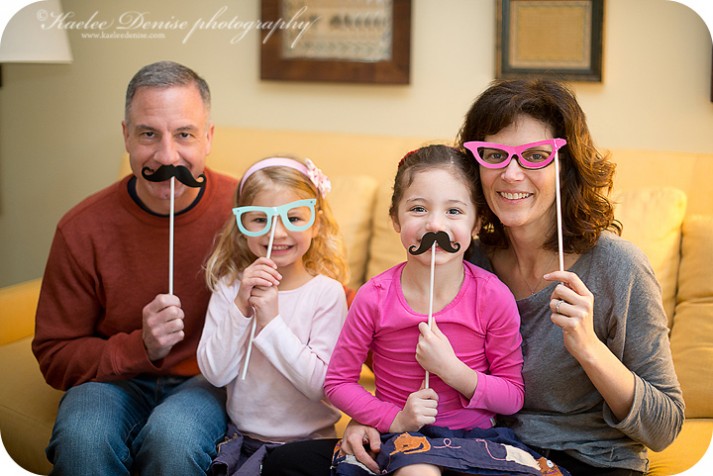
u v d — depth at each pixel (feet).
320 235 6.40
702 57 8.20
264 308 5.76
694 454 5.90
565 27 8.51
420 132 9.16
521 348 5.46
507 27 8.66
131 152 6.22
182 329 6.14
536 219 5.40
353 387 5.45
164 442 5.59
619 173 7.86
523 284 5.58
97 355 6.20
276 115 9.57
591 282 5.30
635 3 8.32
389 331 5.45
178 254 6.43
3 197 10.76
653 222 7.02
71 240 6.42
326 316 6.01
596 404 5.36
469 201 5.39
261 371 5.93
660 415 5.10
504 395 5.25
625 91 8.46
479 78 8.92
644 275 5.24
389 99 9.20
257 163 6.23
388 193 8.02
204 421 5.84
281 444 5.79
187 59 9.77
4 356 7.63
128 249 6.41
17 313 8.08
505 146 5.25
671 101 8.34
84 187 10.41
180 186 6.17
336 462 5.24
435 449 4.92
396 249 7.80
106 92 10.12
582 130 5.35
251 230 5.98
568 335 4.93
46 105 10.38
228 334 5.80
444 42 8.97
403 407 5.42
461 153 5.53
